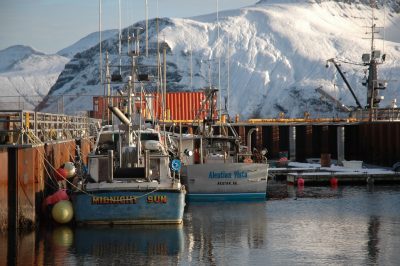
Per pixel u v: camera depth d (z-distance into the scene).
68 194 43.66
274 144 100.94
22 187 38.81
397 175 71.06
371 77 105.19
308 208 51.84
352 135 99.56
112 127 47.03
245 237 40.16
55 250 35.75
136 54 47.25
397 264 33.97
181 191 40.44
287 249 37.09
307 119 107.62
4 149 37.41
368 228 43.25
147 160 40.34
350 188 66.38
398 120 96.69
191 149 57.66
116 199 40.00
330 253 36.22
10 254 34.91
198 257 35.06
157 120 56.62
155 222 40.56
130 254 35.31
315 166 83.31
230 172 55.00
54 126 54.78
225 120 94.12
